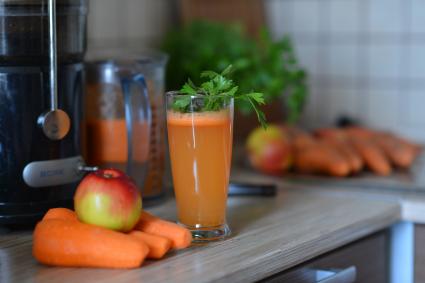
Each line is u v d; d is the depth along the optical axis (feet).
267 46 5.25
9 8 3.49
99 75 4.01
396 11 6.05
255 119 5.98
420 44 5.98
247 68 5.13
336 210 4.04
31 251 3.39
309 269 3.63
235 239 3.54
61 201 3.70
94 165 4.06
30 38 3.54
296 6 6.49
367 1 6.15
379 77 6.18
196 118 3.42
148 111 3.98
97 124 4.03
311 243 3.55
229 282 3.17
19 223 3.63
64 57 3.68
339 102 6.38
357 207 4.10
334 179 4.71
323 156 4.78
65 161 3.70
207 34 5.59
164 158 4.19
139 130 3.98
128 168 3.95
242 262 3.26
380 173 4.85
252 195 4.33
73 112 3.75
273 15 6.56
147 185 4.07
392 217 4.09
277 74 5.11
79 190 3.30
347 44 6.29
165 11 6.07
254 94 3.45
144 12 5.88
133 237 3.21
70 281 3.07
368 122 6.28
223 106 3.44
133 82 3.93
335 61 6.36
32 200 3.63
